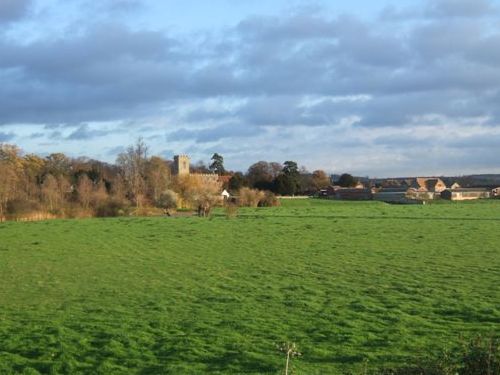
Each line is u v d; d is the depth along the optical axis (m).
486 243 44.62
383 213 86.88
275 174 187.12
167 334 19.22
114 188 110.44
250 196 115.31
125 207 93.06
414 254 39.22
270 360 16.06
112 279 31.36
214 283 29.59
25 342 18.59
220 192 120.00
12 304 25.03
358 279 29.97
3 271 34.53
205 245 46.75
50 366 16.20
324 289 27.30
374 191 178.88
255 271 33.38
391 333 18.84
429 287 27.16
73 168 151.88
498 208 101.44
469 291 25.88
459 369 10.72
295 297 25.39
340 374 14.57
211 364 15.98
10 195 88.00
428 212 88.75
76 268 35.44
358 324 20.19
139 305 24.36
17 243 49.09
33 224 69.69
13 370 15.95
